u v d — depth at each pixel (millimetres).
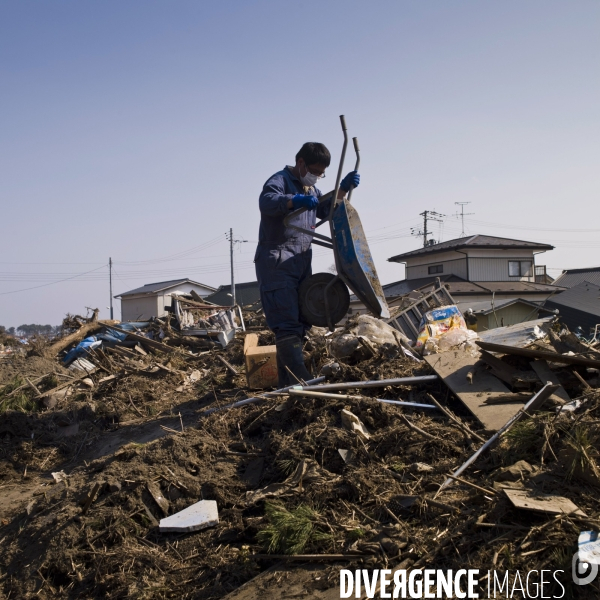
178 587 3412
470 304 23422
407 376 4914
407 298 11016
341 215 5324
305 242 5863
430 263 33938
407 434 4020
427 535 3068
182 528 3873
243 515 3908
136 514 4172
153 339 13648
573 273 38312
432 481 3500
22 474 6215
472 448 3715
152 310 43469
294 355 5656
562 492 3086
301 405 4824
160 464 4578
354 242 5297
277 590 3037
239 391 7047
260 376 6605
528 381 4191
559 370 4301
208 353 11305
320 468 3979
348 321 7184
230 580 3334
